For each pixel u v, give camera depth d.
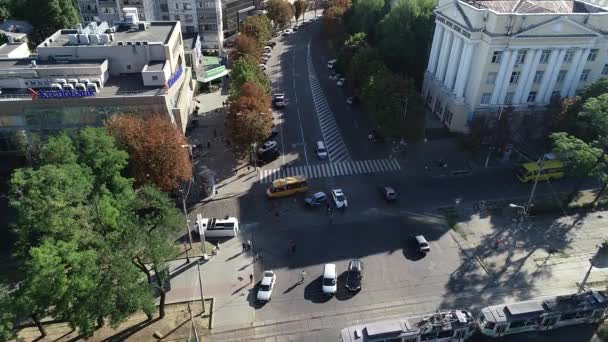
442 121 89.44
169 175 57.75
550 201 66.19
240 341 45.41
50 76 70.12
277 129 87.44
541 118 76.75
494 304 49.66
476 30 76.19
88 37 76.94
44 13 114.00
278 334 46.22
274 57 130.12
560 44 75.75
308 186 70.12
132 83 72.94
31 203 41.31
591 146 62.53
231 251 57.19
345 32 126.00
